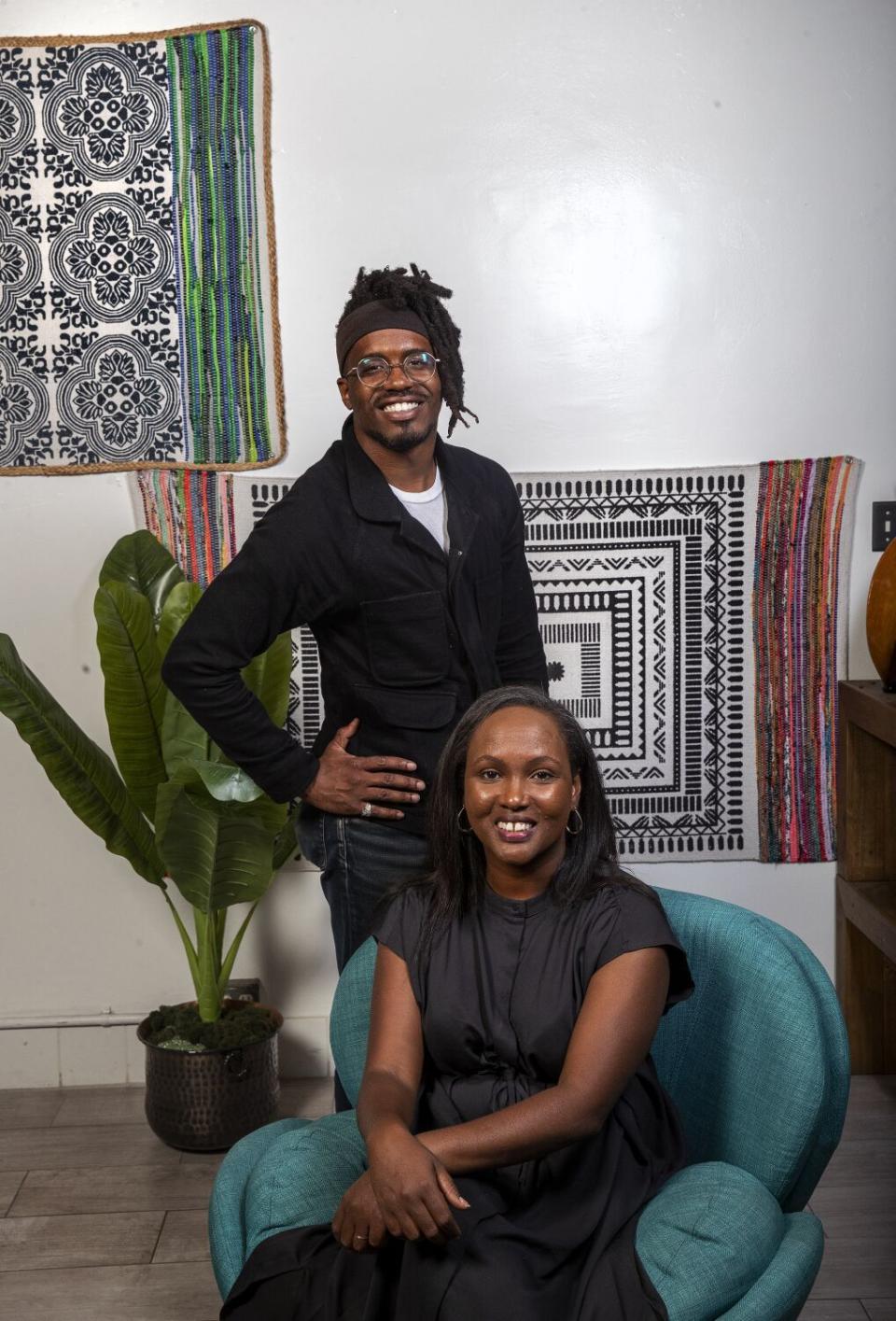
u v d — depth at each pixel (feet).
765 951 5.59
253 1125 8.75
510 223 9.14
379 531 6.68
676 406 9.34
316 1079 9.80
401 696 6.81
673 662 9.56
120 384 9.23
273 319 9.16
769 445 9.39
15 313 9.16
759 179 9.14
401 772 6.84
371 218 9.11
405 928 5.52
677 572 9.46
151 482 9.28
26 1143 8.91
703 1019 5.72
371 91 9.00
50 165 9.04
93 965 9.77
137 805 8.68
